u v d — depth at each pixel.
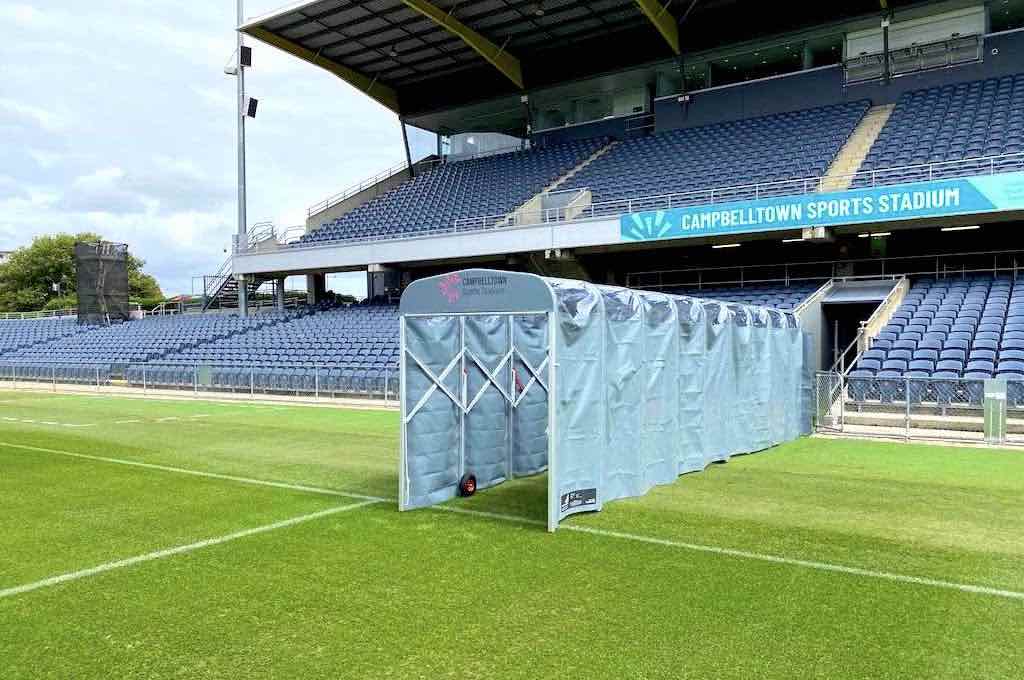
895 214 17.11
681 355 9.59
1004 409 11.88
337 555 6.07
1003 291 17.00
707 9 26.55
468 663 4.07
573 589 5.21
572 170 28.92
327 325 27.48
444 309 7.57
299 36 29.12
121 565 5.86
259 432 14.20
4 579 5.54
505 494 8.53
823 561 5.82
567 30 28.39
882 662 4.05
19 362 29.97
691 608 4.83
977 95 22.56
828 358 19.55
